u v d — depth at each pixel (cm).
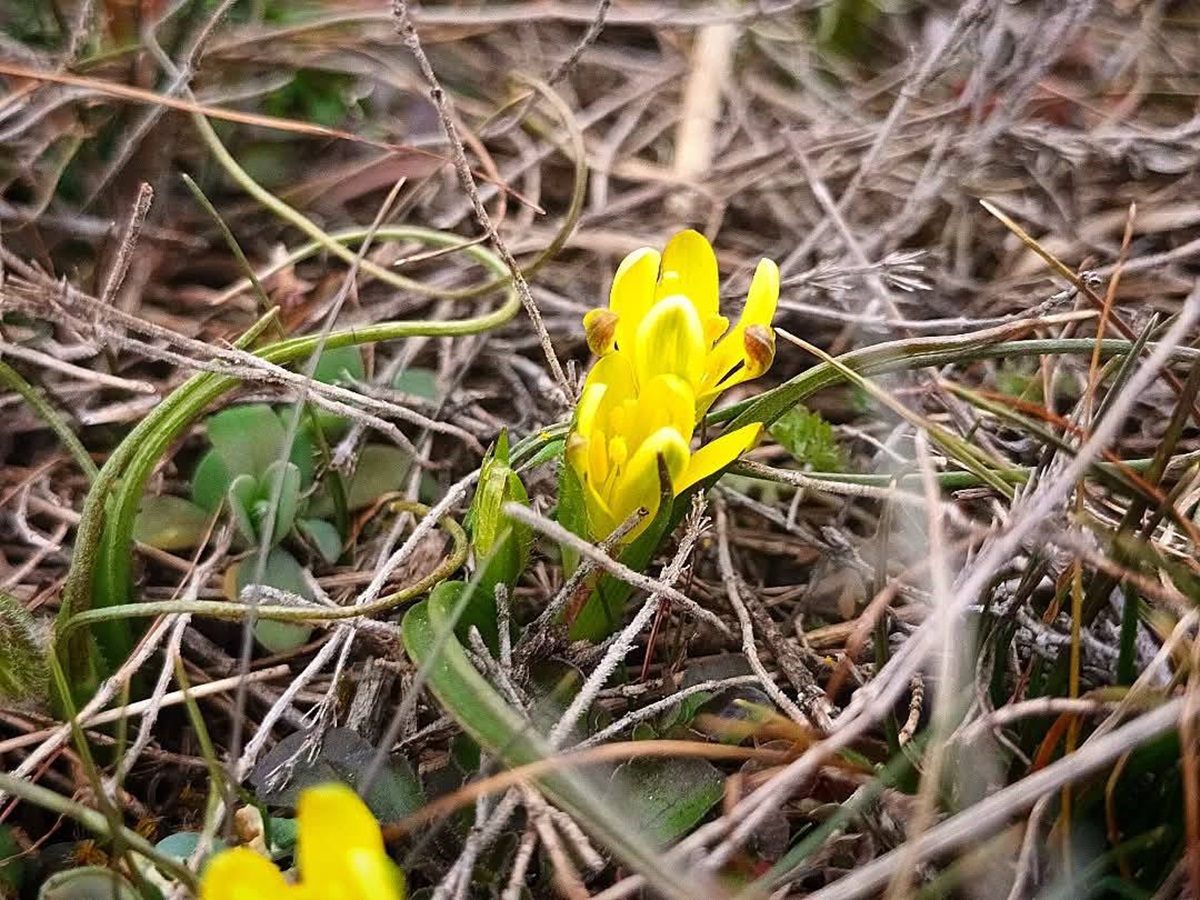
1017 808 10
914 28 25
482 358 18
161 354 12
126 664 12
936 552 10
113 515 12
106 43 18
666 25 23
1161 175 21
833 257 18
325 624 12
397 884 9
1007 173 21
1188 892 9
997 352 12
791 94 24
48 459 15
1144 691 10
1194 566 11
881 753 11
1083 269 15
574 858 10
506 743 9
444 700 9
